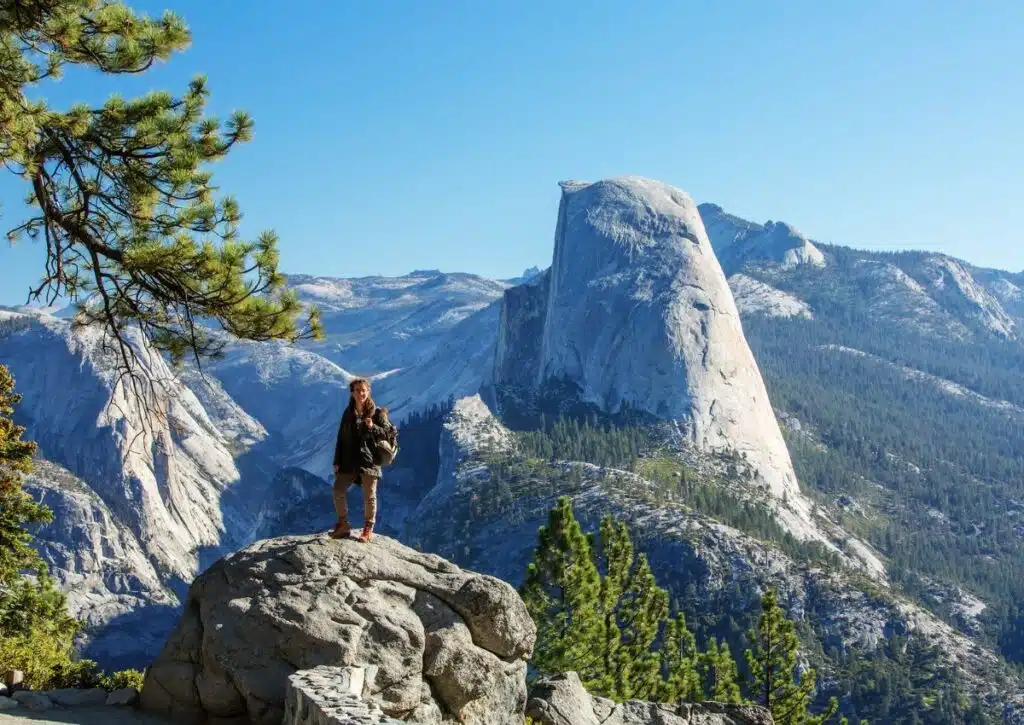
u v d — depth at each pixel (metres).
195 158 17.75
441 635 15.55
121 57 17.62
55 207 18.20
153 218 18.33
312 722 12.70
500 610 16.11
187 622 15.47
